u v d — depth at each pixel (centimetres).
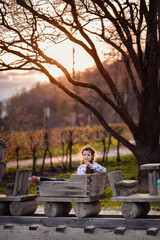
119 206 856
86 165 640
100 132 1716
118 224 561
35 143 1597
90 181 579
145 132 1081
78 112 4403
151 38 930
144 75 982
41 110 5338
